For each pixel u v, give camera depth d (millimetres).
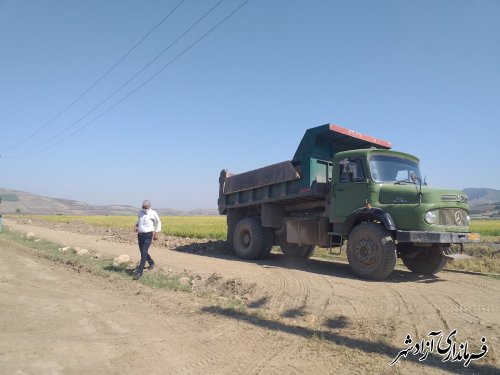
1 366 4320
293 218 12250
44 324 5879
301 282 8969
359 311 6633
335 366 4469
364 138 11609
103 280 9375
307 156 11227
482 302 7082
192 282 9148
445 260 9867
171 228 29406
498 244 16109
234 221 15039
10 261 12125
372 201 9828
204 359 4691
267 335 5523
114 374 4242
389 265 9125
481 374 4238
